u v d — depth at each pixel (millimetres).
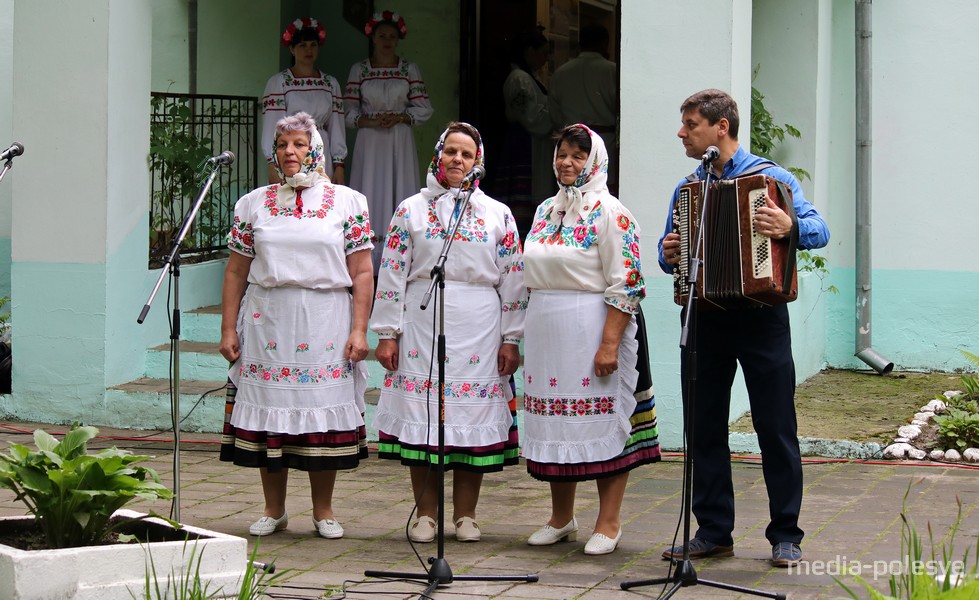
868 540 5898
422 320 5992
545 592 5156
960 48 10133
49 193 8859
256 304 6125
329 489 6164
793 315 9422
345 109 10352
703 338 5621
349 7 11352
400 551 5852
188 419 8789
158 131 9773
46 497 4703
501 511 6711
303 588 5172
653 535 6141
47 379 8969
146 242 9250
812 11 9797
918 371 10383
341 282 6113
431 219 6023
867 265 10305
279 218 6109
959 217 10219
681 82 7852
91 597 4438
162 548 4590
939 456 7688
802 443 7852
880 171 10398
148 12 9156
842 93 10438
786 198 5320
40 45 8812
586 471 5703
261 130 10812
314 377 6031
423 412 5977
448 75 11398
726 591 5113
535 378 5828
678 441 7961
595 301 5730
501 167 10852
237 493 7074
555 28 11070
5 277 11016
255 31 10789
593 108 10586
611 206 5715
